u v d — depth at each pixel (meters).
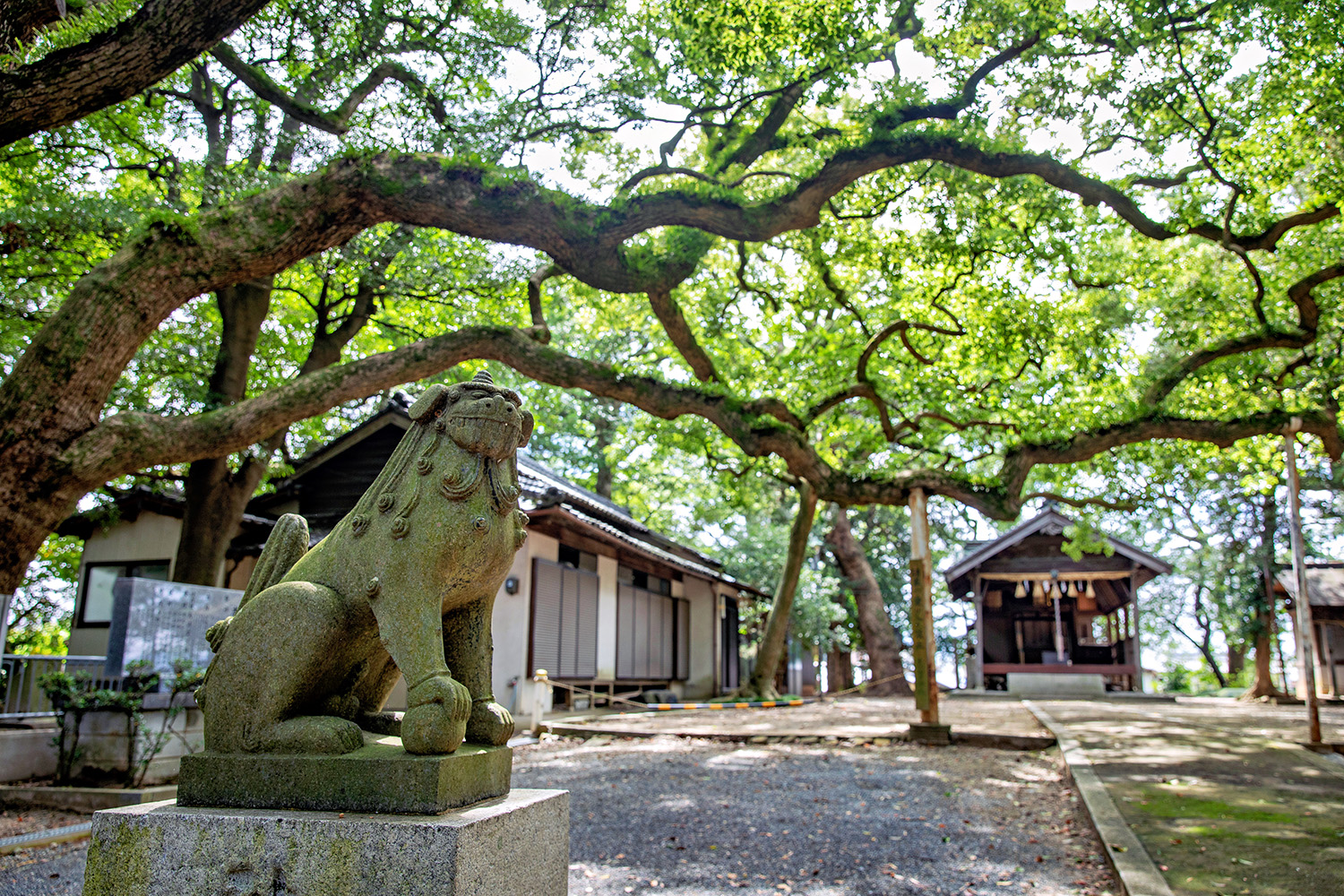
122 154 11.12
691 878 4.88
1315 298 11.93
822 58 8.73
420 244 10.64
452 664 2.90
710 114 9.72
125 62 5.23
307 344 14.17
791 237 12.21
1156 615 31.16
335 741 2.54
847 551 27.58
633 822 6.35
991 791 7.66
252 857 2.34
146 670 7.38
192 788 2.58
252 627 2.73
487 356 8.97
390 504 2.82
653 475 22.70
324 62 8.78
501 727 2.79
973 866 5.12
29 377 6.34
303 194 7.39
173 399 11.36
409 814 2.38
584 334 21.48
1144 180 10.84
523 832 2.57
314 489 13.98
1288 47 8.66
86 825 6.05
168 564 13.63
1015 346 11.54
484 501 2.79
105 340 6.54
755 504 18.70
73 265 10.23
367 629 2.87
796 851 5.48
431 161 7.69
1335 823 5.60
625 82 9.08
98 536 14.16
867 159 8.97
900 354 13.59
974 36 9.49
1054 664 22.36
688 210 8.53
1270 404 12.88
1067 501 16.53
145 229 6.95
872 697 23.41
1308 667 10.04
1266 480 14.31
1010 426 12.05
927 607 11.20
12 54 5.05
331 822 2.32
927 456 13.40
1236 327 12.66
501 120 8.21
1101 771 7.90
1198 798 6.48
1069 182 9.67
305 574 2.94
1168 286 13.45
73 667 8.66
